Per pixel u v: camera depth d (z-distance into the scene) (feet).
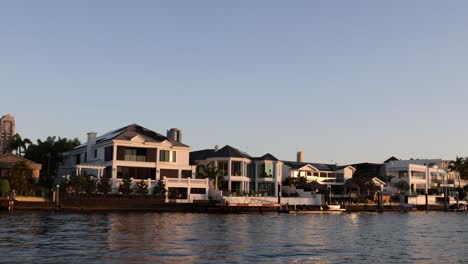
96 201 251.80
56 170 365.20
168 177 297.12
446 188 426.51
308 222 208.64
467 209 422.41
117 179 278.87
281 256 101.04
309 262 94.48
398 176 444.96
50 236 123.65
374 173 451.53
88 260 88.84
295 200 318.45
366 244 126.93
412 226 201.46
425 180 455.63
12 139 375.04
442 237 152.56
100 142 298.15
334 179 404.16
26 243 109.19
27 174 262.47
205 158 342.03
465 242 137.80
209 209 275.18
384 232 166.50
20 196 241.35
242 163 342.03
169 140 305.53
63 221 173.06
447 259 103.14
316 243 126.00
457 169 472.03
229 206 278.26
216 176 306.14
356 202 361.92
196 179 293.02
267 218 234.17
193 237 131.13
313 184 344.28
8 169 275.39
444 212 381.40
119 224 165.07
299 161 444.96
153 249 105.19
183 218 211.82
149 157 292.81
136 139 288.30
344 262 95.71
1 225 151.12
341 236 147.23
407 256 106.11
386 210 360.89
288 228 170.91
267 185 348.79
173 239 124.98
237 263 90.94
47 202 241.96
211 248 110.01
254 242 124.06
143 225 163.73
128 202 259.19
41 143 372.99
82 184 251.39
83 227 150.51
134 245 110.52
